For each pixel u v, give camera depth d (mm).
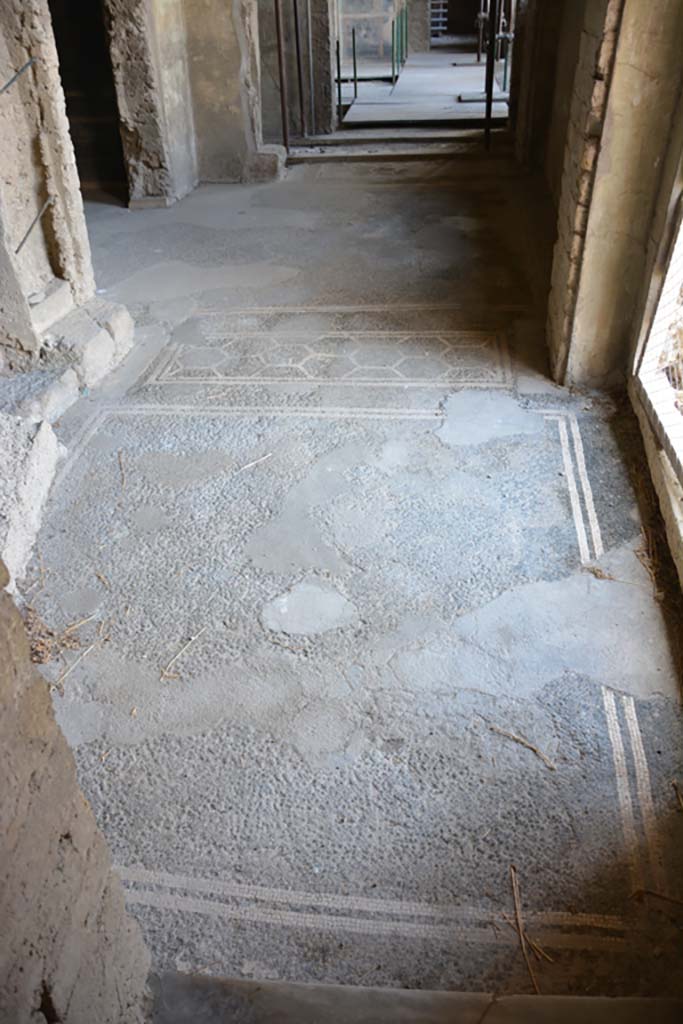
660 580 3146
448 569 3246
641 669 2785
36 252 4660
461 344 4980
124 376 4754
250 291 5840
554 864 2225
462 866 2230
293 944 2074
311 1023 1740
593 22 3861
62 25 8336
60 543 3438
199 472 3857
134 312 5574
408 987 1979
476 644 2906
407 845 2285
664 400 3777
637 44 3551
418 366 4758
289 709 2695
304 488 3729
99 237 7020
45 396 4234
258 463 3910
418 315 5375
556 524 3463
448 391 4480
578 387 4441
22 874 1240
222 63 7855
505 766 2488
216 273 6172
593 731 2584
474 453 3945
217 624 3031
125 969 1646
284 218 7320
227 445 4059
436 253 6395
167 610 3098
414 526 3479
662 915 2102
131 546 3414
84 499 3693
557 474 3775
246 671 2838
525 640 2914
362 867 2236
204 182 8445
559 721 2619
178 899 2182
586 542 3357
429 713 2662
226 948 2074
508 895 2158
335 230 6977
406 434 4109
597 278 4133
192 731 2631
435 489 3701
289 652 2904
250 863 2256
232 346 5066
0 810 1177
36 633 3002
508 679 2770
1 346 4383
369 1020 1745
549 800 2387
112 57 7145
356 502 3631
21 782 1248
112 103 8453
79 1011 1426
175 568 3293
